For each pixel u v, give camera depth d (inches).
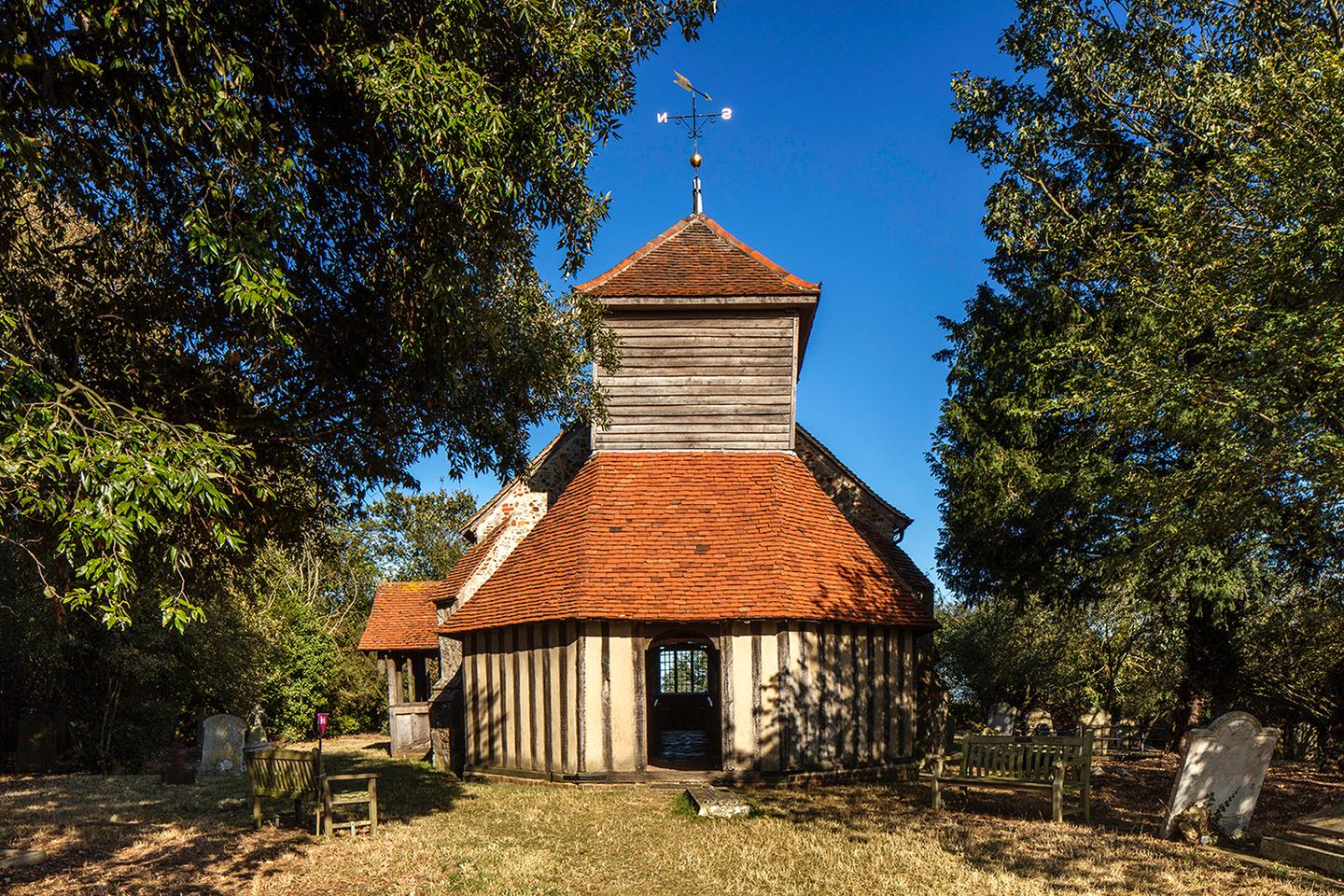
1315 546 413.1
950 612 1455.5
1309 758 823.7
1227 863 341.7
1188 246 403.2
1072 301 599.2
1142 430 513.7
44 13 243.9
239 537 252.8
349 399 378.9
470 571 749.3
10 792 589.9
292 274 341.7
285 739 1229.7
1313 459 329.1
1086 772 440.5
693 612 578.2
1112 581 502.0
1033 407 603.8
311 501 415.8
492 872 341.4
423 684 1083.9
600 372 709.3
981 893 303.6
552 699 598.9
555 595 601.9
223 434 266.7
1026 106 635.5
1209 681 636.7
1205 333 412.5
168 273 342.3
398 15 293.3
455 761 732.0
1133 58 573.9
